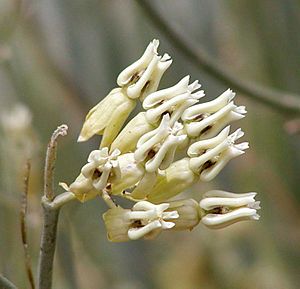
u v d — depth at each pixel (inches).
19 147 13.0
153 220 8.9
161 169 9.0
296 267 15.3
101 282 14.5
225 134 9.0
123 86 9.3
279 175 15.3
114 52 15.2
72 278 13.1
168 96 9.1
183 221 9.1
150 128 9.0
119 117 9.2
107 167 8.8
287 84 15.3
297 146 15.3
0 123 13.1
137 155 8.9
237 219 9.0
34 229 12.9
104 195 8.9
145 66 9.3
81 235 14.4
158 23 13.2
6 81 14.4
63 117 14.6
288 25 15.3
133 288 14.7
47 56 14.9
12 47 14.3
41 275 9.1
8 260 12.9
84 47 15.2
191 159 9.1
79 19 15.2
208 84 15.2
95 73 15.2
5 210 12.9
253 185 15.3
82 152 14.4
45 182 9.0
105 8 15.3
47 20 15.1
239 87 13.5
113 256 14.8
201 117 9.1
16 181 13.0
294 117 14.0
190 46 13.3
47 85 14.7
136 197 9.0
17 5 13.6
